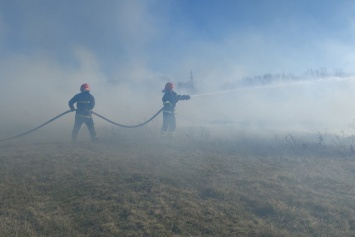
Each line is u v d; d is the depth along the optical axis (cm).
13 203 479
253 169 655
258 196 511
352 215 449
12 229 400
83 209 460
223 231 407
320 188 551
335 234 404
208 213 455
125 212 452
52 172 617
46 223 417
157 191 523
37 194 516
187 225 423
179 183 564
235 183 572
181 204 477
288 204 485
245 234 402
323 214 455
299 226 424
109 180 571
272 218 445
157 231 405
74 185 551
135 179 576
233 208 470
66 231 402
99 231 404
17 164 677
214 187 538
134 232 402
